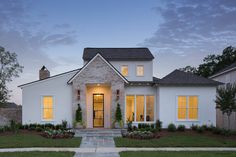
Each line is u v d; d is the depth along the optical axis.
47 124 26.20
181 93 26.81
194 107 26.89
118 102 26.52
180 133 24.00
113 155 15.68
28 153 15.77
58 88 27.28
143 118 27.78
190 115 26.84
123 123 26.27
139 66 30.52
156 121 26.67
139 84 27.48
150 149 17.58
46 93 27.22
